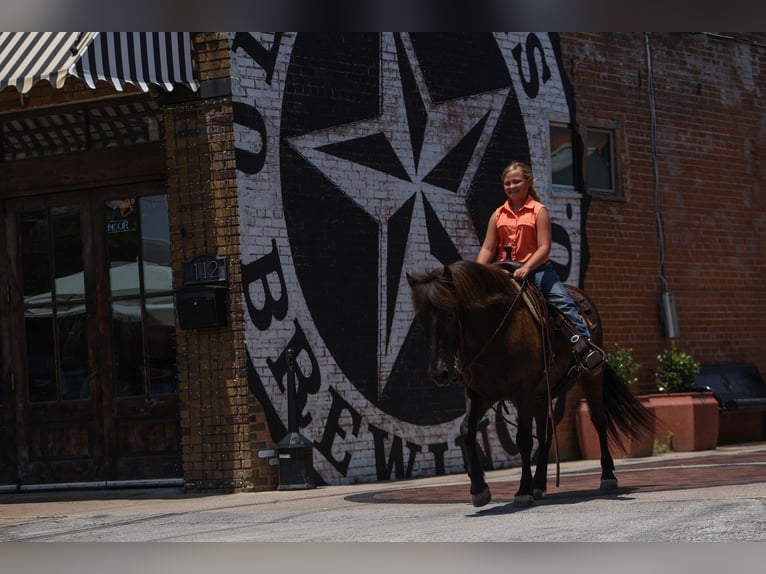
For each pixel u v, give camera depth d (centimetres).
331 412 1209
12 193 1263
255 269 1166
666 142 1587
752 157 1697
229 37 1166
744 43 1702
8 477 1264
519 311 800
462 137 1352
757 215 1697
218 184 1162
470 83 1366
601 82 1515
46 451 1253
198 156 1172
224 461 1152
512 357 790
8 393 1267
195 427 1168
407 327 1280
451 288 759
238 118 1165
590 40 1505
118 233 1232
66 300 1252
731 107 1677
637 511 717
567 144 1488
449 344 745
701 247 1617
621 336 1505
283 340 1180
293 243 1196
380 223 1267
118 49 1082
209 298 1144
